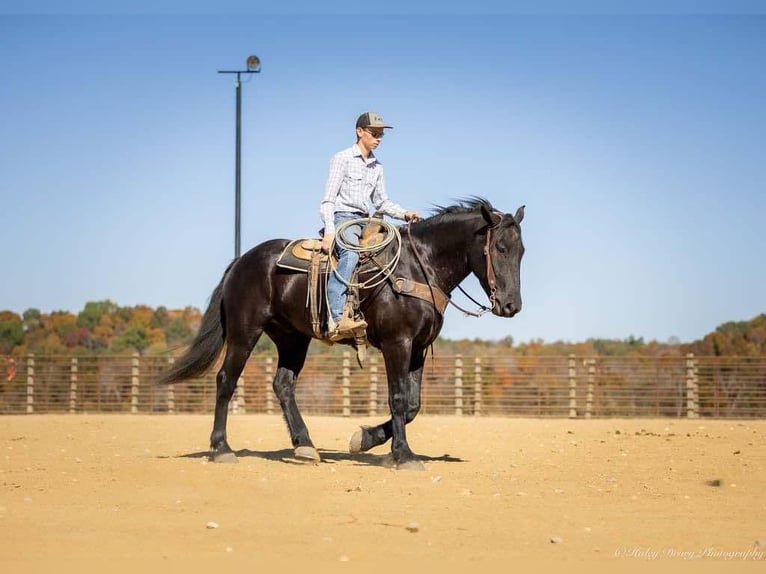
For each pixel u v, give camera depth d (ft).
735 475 34.86
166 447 46.55
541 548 22.15
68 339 146.51
